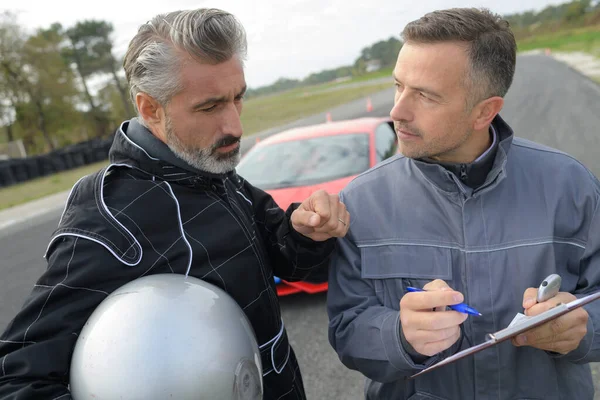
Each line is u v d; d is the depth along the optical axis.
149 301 0.84
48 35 36.53
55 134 38.56
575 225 1.10
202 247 1.03
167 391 0.78
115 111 42.84
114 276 0.94
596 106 10.73
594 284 1.08
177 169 1.06
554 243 1.10
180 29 0.94
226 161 1.06
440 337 0.89
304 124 19.02
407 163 1.23
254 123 24.34
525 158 1.16
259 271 1.14
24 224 9.16
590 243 1.09
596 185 1.14
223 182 1.16
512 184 1.12
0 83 33.53
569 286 1.10
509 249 1.09
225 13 1.00
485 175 1.12
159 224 1.01
